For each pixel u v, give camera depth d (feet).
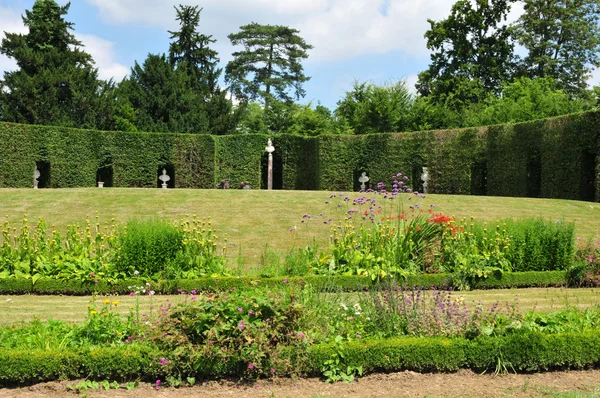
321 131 135.74
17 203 54.54
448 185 84.28
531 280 32.99
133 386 16.81
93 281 29.94
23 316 24.89
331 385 17.02
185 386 16.98
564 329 20.02
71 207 53.98
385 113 131.13
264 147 96.84
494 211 55.21
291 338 17.83
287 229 47.57
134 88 129.80
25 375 16.71
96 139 87.51
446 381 17.40
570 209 56.65
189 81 135.95
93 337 18.47
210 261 31.71
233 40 173.17
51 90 114.11
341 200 58.54
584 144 65.36
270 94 165.58
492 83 133.80
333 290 28.73
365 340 18.57
